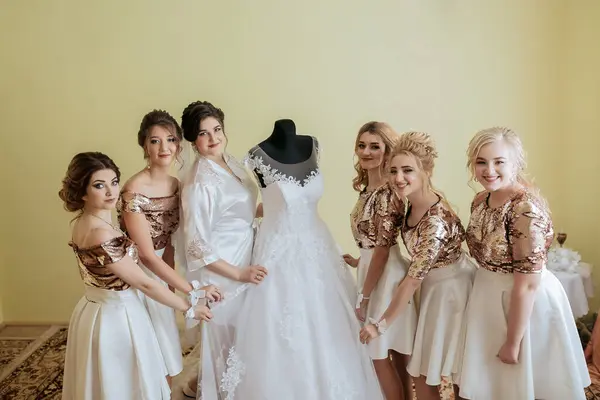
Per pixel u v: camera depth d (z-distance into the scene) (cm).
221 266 235
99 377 219
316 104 388
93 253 213
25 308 421
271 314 233
